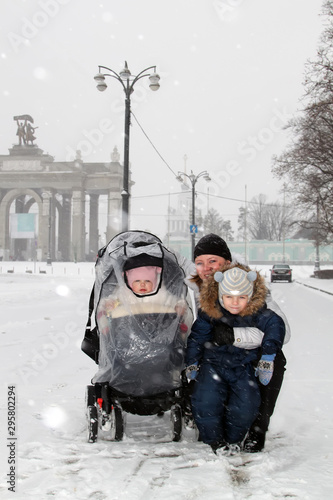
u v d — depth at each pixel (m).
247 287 3.74
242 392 3.78
